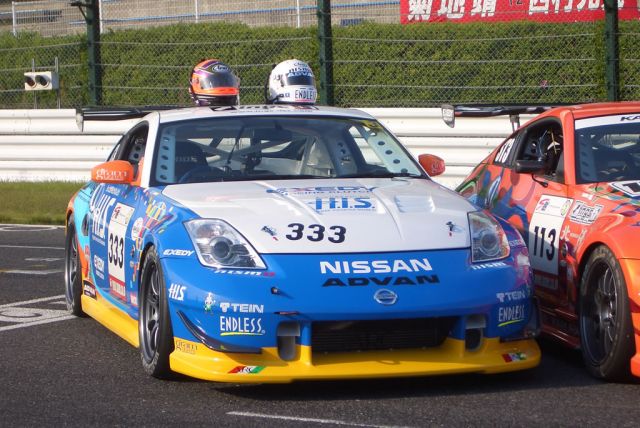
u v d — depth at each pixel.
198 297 5.43
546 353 6.62
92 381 5.96
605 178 6.63
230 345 5.37
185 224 5.79
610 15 14.09
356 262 5.43
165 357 5.78
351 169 6.89
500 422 4.93
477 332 5.55
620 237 5.61
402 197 6.14
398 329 5.45
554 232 6.52
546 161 7.41
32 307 8.64
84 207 8.05
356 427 4.88
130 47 19.28
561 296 6.38
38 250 12.09
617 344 5.53
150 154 6.93
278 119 7.25
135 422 5.05
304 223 5.68
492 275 5.54
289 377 5.30
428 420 4.98
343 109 7.63
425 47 17.38
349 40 17.08
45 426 5.02
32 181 18.09
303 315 5.29
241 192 6.23
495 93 16.56
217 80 10.16
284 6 23.44
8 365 6.44
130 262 6.46
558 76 16.31
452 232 5.70
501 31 17.14
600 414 5.05
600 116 7.16
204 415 5.16
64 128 17.80
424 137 15.54
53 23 24.19
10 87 21.83
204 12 24.34
